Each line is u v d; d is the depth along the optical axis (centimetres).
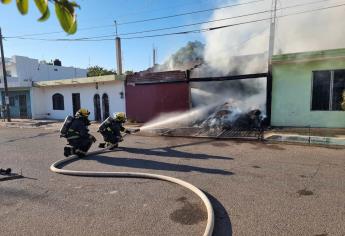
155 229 349
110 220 378
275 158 679
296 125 1090
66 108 1909
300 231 330
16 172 630
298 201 416
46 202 448
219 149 811
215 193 461
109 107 1650
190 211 398
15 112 2188
